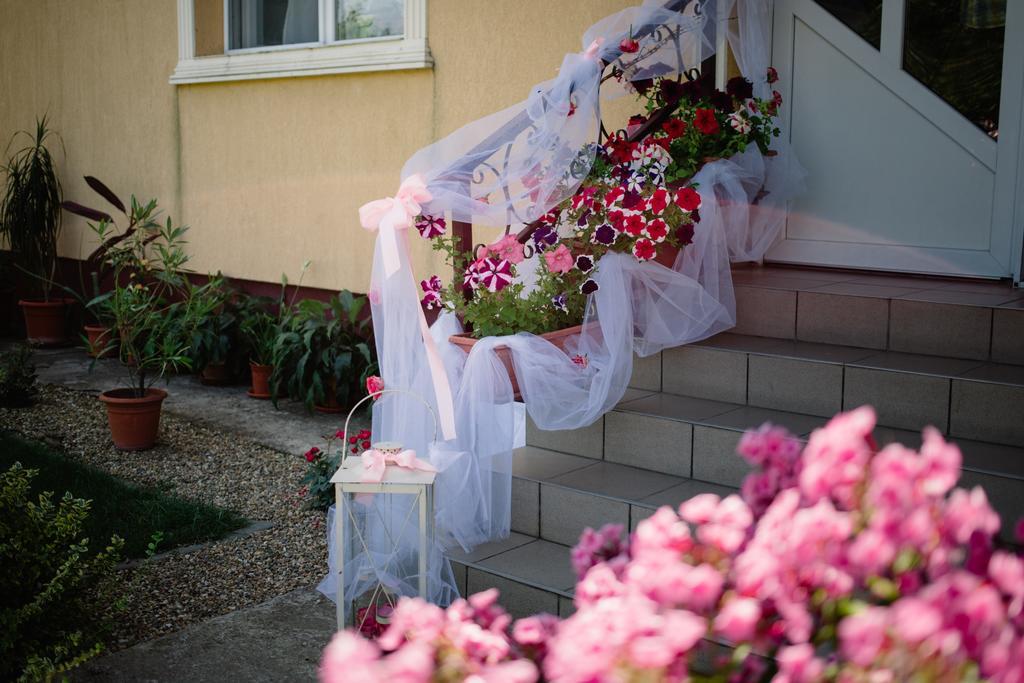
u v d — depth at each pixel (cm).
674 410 375
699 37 439
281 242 697
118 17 781
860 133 473
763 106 453
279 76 664
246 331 682
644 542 147
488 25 554
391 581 343
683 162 430
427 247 591
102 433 603
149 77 768
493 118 375
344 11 642
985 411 333
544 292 382
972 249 450
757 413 372
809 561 135
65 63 839
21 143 904
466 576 337
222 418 631
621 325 363
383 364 361
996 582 130
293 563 410
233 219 727
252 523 455
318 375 619
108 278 840
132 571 400
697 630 133
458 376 368
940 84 451
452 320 383
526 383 356
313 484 464
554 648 147
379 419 365
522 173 370
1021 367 356
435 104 588
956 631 122
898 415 352
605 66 396
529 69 540
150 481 515
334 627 350
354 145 638
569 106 373
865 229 479
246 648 334
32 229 847
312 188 669
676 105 436
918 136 458
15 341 891
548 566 333
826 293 404
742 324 427
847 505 141
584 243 388
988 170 441
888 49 460
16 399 660
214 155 731
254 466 538
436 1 577
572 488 349
